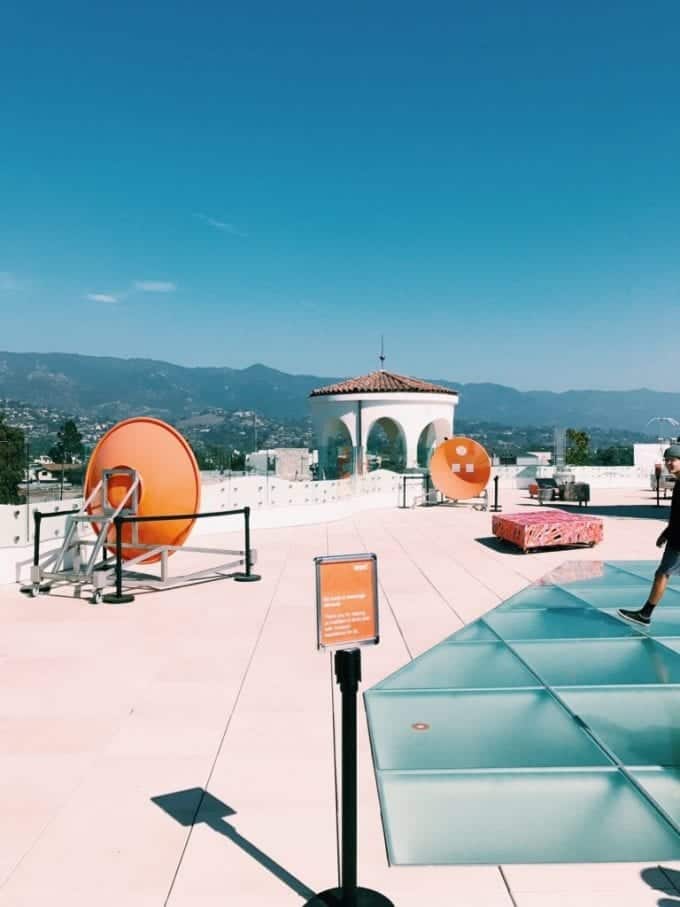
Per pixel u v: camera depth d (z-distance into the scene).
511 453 37.56
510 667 6.91
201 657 7.41
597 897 3.41
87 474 11.78
